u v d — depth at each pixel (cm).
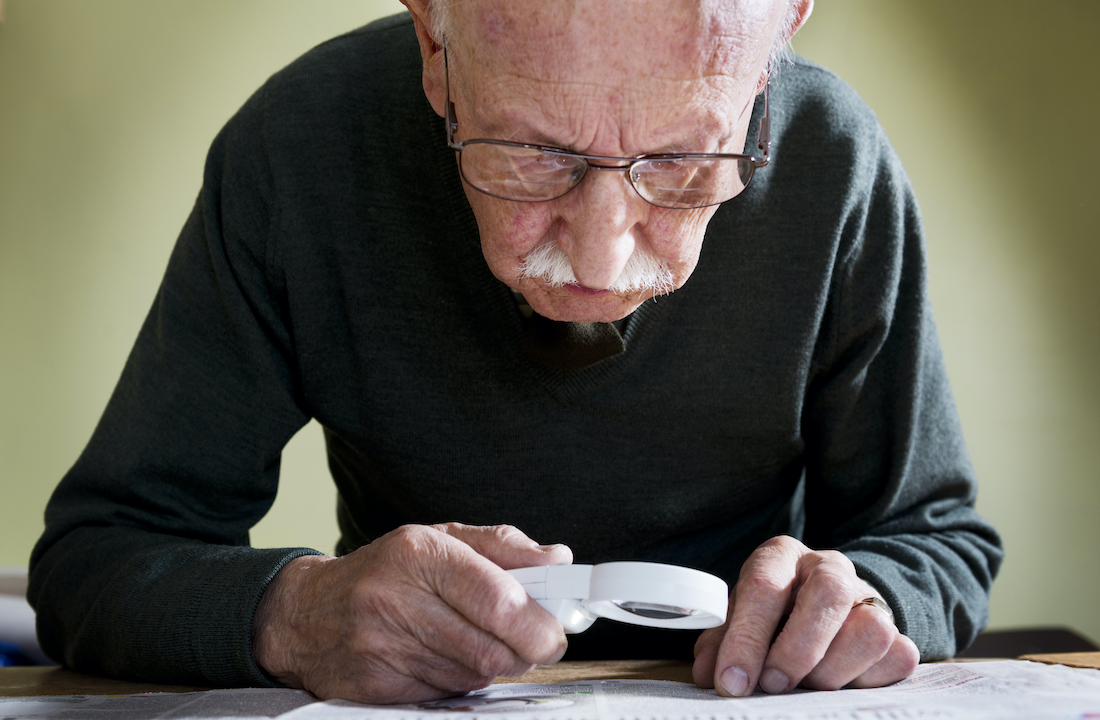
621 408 106
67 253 226
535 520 112
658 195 77
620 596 67
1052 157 245
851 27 241
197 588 85
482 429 107
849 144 108
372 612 72
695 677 80
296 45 232
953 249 244
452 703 71
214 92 230
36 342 225
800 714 63
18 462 225
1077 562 246
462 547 73
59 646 98
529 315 104
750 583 81
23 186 224
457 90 78
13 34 222
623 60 69
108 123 226
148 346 108
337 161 105
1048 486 246
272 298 108
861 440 114
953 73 244
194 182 230
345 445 117
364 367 107
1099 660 89
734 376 108
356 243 105
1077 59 245
